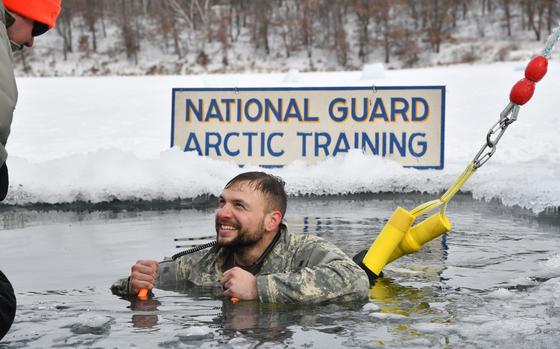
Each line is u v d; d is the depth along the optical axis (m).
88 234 8.67
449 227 6.36
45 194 11.41
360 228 8.77
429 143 12.75
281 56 95.75
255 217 5.74
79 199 11.52
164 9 102.94
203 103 13.41
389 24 97.75
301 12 98.56
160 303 5.47
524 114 24.05
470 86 33.34
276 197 5.82
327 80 38.00
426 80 36.47
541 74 6.41
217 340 4.57
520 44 91.94
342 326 4.86
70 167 12.25
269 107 13.22
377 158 12.75
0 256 7.43
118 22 101.12
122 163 12.30
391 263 6.86
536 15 94.88
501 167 14.41
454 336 4.64
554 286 5.89
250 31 99.62
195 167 12.45
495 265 6.75
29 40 4.74
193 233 8.64
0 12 4.21
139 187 11.60
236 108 13.31
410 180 12.19
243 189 5.76
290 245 5.92
